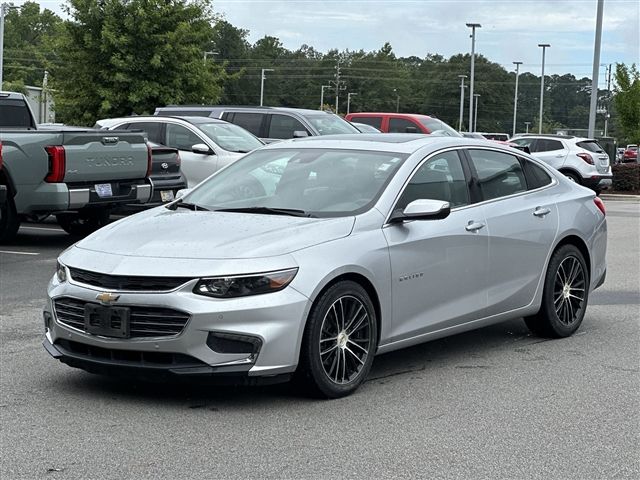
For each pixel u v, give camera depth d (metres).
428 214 6.23
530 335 8.05
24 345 7.41
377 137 7.34
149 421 5.49
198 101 30.48
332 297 5.82
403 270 6.33
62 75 29.84
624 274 11.75
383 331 6.25
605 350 7.52
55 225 16.08
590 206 8.23
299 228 6.01
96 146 12.27
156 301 5.50
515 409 5.84
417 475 4.65
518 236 7.32
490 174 7.37
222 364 5.49
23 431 5.29
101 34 28.56
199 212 6.56
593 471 4.76
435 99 136.12
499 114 137.00
